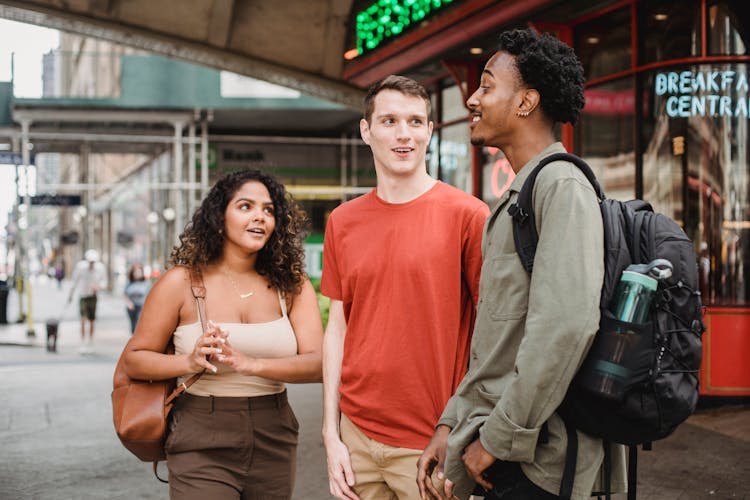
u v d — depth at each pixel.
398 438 2.82
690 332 2.07
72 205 33.41
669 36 8.96
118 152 40.28
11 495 6.16
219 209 3.32
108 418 9.24
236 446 3.17
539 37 2.31
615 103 9.46
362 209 3.00
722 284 8.80
